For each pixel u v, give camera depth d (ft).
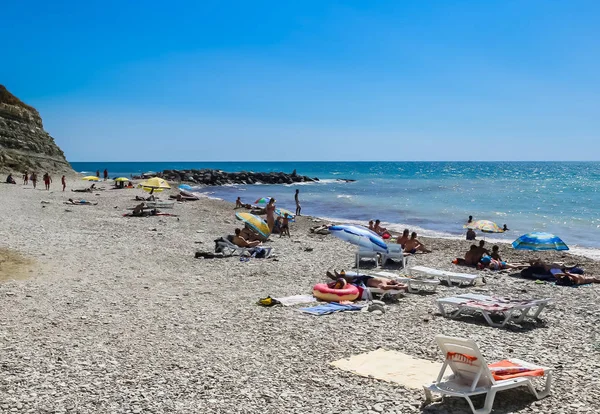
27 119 218.38
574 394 22.25
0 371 23.90
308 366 25.35
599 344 29.68
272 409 20.53
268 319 33.81
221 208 124.36
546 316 36.32
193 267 52.47
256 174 310.65
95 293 40.04
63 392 21.76
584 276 50.70
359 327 32.27
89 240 66.54
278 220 83.30
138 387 22.48
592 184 276.41
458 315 35.83
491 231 70.23
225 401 21.22
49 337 29.25
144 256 57.36
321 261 57.88
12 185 168.14
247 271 50.98
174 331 30.96
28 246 58.95
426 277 51.13
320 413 20.21
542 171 526.57
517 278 51.19
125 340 29.04
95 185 192.24
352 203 162.09
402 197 187.01
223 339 29.55
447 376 21.81
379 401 21.31
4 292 38.99
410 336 30.55
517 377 21.50
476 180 331.98
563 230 102.42
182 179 278.87
